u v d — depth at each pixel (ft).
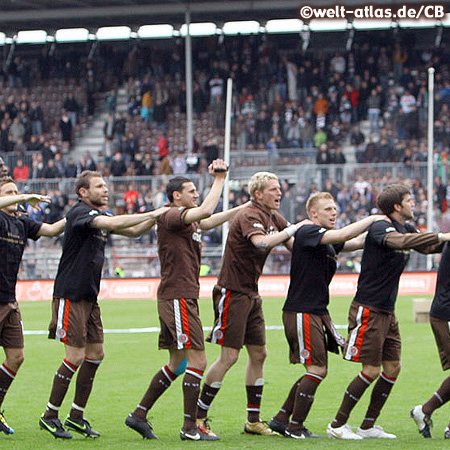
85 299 34.94
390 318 34.86
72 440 34.14
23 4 160.56
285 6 157.48
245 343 35.91
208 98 163.12
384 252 33.96
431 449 31.07
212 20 170.50
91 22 173.27
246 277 35.32
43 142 153.17
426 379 49.98
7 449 31.86
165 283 34.65
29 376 52.85
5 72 180.96
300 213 124.16
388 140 142.10
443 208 125.08
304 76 160.04
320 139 148.05
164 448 31.68
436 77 158.71
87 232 34.47
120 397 45.39
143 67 172.14
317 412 41.16
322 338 34.63
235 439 34.32
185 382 34.06
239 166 136.98
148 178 128.98
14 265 35.01
